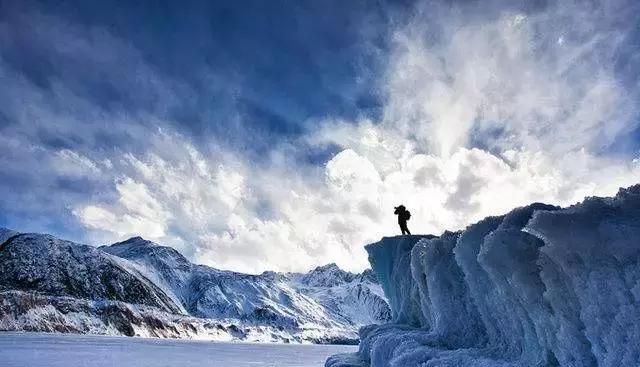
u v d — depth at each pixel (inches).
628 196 159.9
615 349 152.4
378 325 622.5
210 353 2965.1
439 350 301.9
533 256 209.2
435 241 365.4
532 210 227.8
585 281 163.9
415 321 527.2
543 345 207.0
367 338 566.3
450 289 338.6
